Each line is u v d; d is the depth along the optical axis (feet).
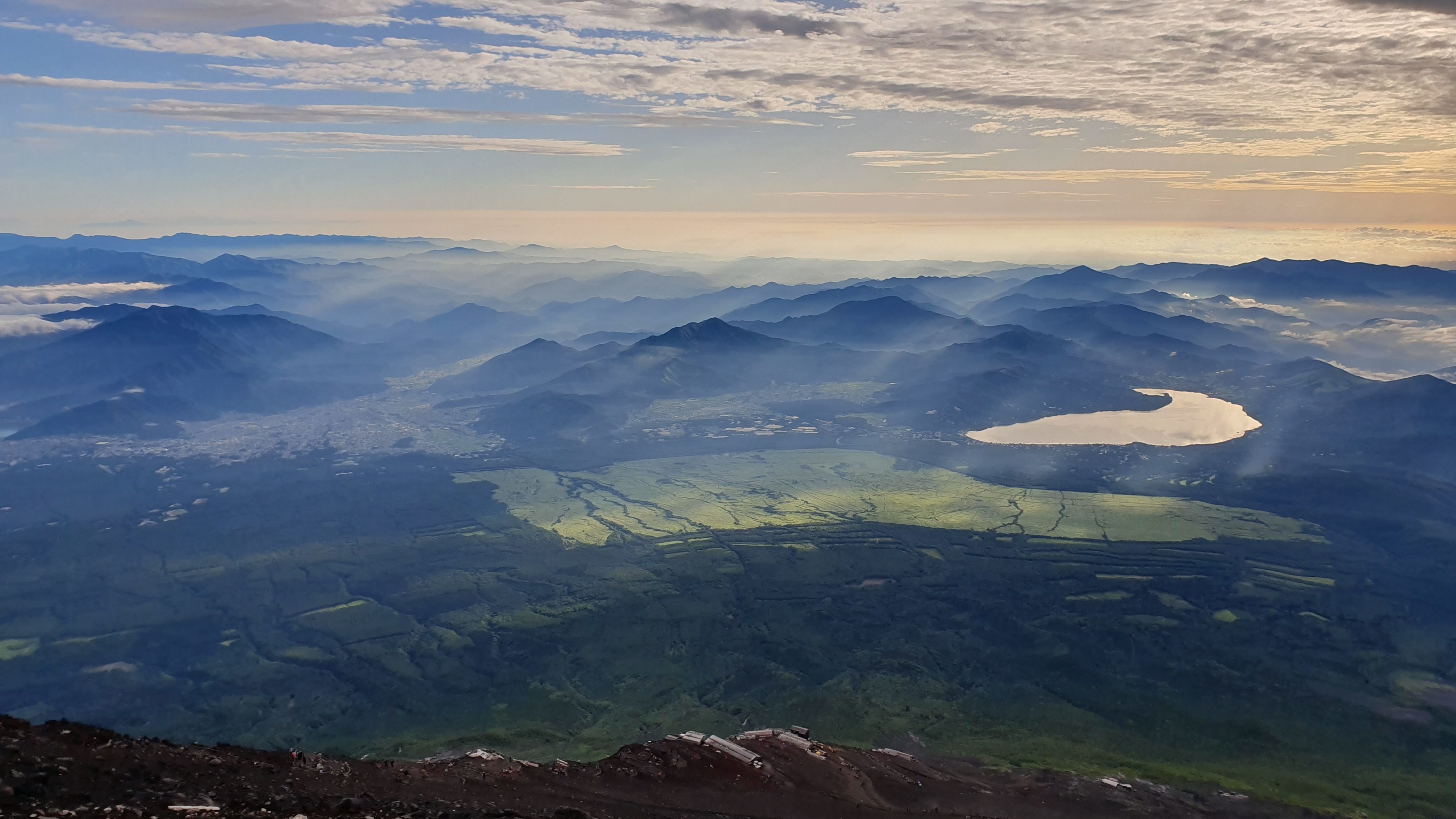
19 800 113.09
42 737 144.56
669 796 197.36
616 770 209.15
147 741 162.40
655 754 222.48
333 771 174.81
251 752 175.94
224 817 123.03
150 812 119.14
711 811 191.21
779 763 228.63
